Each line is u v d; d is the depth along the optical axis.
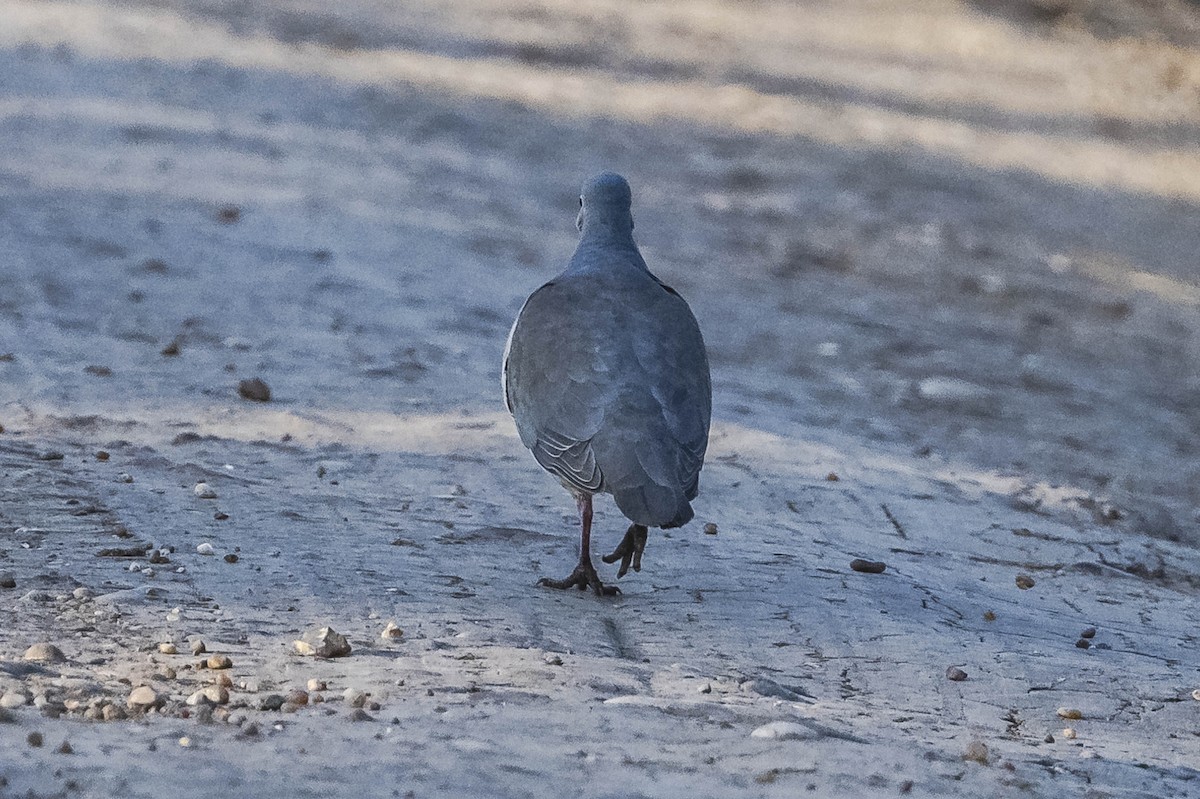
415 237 21.12
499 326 17.56
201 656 8.34
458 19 43.00
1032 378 19.23
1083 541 12.79
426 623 9.20
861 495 13.04
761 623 9.80
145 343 15.29
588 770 6.96
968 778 7.39
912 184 31.23
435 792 6.53
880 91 40.97
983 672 9.33
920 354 19.66
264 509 11.16
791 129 34.84
